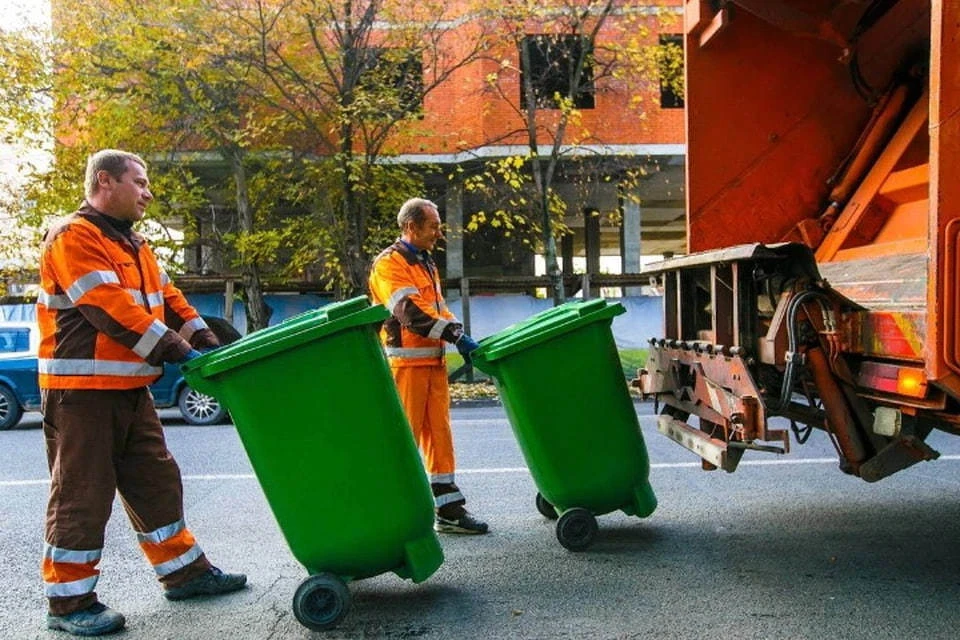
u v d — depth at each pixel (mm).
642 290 17297
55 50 13570
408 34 13773
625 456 4219
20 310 15125
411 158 17625
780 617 3275
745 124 5258
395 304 4422
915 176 4734
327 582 3273
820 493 5426
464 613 3410
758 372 3938
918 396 3217
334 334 3283
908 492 5430
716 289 4113
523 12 13383
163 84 13664
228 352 3256
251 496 5734
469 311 15352
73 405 3318
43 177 14367
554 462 4164
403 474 3400
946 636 3064
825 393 3730
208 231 17688
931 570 3840
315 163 14586
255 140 14578
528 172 17266
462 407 12516
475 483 5988
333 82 13609
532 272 22297
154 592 3768
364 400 3328
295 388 3273
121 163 3516
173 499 3672
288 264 15875
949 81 2939
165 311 3906
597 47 14703
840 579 3725
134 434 3574
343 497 3318
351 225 14422
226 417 10828
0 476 6648
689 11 5168
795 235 5289
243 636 3230
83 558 3316
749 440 3689
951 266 2961
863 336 3537
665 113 17812
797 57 5293
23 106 13867
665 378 4746
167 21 12820
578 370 4129
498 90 15781
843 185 5258
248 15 13172
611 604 3463
